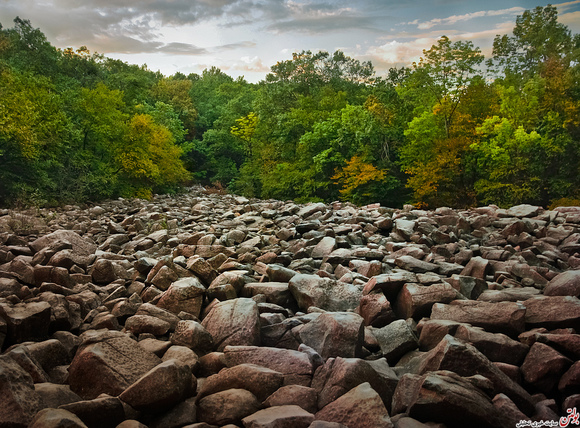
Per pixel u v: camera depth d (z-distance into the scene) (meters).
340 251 10.48
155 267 8.41
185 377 3.96
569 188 37.97
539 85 40.25
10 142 29.31
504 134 37.06
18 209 23.95
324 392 3.95
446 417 3.53
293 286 7.19
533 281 8.09
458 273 8.79
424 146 42.09
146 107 61.09
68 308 6.23
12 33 49.38
